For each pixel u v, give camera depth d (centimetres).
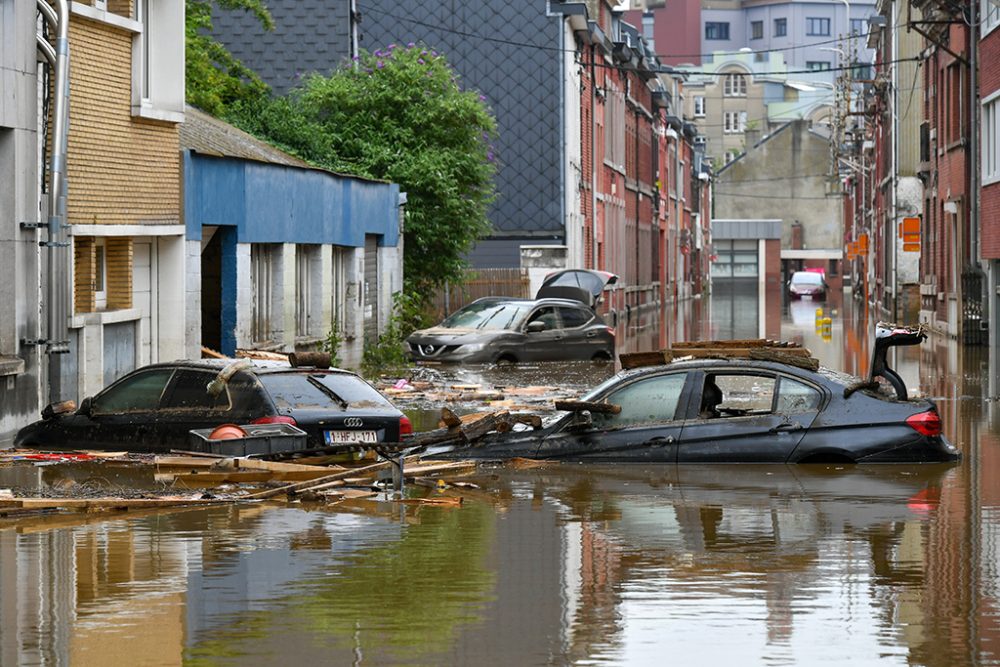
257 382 2617
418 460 2622
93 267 3516
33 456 2609
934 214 8694
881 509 2167
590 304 7375
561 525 2041
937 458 2592
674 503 2223
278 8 7975
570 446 2633
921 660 1346
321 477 2373
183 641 1405
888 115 11506
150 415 2677
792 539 1931
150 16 3738
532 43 9175
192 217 3953
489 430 2653
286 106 6456
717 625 1472
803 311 12681
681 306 14700
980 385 4750
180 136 4128
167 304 3888
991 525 2033
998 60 6138
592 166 10700
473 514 2136
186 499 2211
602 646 1392
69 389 3362
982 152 6588
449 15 9206
